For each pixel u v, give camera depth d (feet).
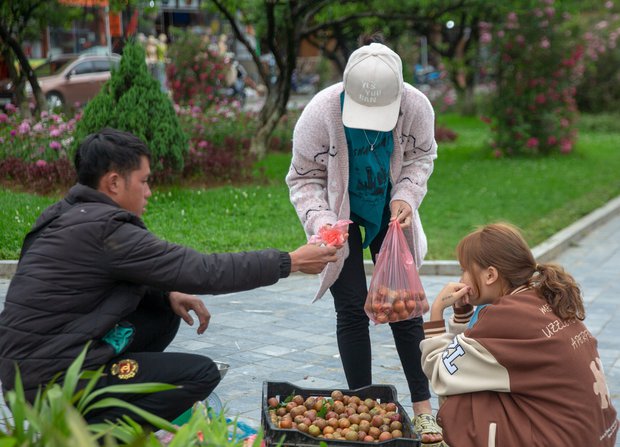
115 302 9.98
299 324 20.54
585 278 26.43
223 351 18.31
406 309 12.73
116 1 47.93
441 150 58.29
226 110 45.60
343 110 12.69
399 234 12.91
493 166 49.96
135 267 9.82
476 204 37.04
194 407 11.01
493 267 10.77
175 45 59.67
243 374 16.87
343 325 13.48
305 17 44.86
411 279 12.81
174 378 10.27
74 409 7.83
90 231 9.79
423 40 106.52
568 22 53.93
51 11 49.08
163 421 8.31
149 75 34.09
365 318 13.48
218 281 10.05
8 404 9.62
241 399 15.46
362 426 10.82
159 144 33.86
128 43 34.22
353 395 11.94
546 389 10.09
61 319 9.75
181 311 11.46
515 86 54.19
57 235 9.86
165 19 82.38
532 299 10.44
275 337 19.44
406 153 13.64
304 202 13.42
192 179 37.24
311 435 10.48
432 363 10.82
